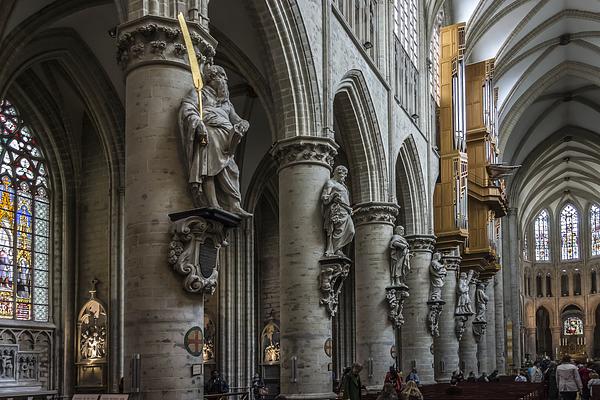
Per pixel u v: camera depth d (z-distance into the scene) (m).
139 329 12.65
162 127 13.09
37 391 23.28
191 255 12.77
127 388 12.62
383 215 26.59
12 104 24.69
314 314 19.64
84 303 25.41
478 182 41.75
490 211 43.25
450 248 37.09
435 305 32.69
